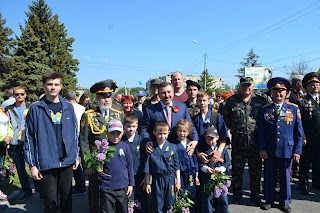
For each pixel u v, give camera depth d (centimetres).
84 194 523
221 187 363
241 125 432
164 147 360
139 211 375
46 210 322
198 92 409
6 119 445
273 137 423
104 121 366
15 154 473
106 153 312
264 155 425
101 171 324
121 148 336
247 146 430
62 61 3806
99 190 330
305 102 502
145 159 376
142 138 384
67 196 334
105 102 366
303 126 505
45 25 3847
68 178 333
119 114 395
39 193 513
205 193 382
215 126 412
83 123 359
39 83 2961
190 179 378
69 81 3841
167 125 361
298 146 421
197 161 404
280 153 415
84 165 319
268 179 430
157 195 355
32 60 3081
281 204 420
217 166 391
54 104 335
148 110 403
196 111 431
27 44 3106
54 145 321
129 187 340
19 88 482
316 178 528
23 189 486
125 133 385
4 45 3198
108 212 324
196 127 414
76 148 340
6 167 455
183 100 493
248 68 3294
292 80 600
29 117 319
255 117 436
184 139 384
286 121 421
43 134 317
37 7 3888
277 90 426
